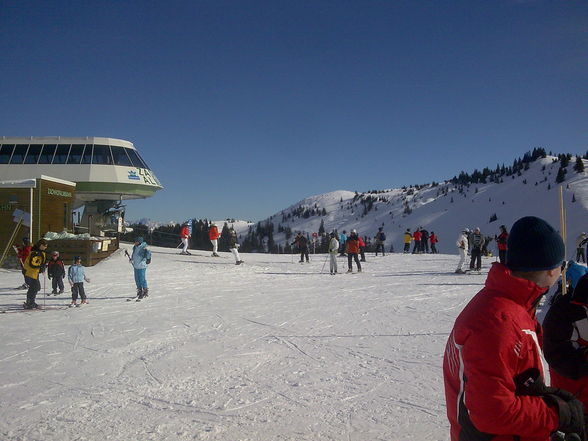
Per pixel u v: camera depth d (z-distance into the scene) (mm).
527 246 2139
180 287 15633
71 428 4789
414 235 34281
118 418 5027
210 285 16125
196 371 6641
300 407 5234
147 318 10586
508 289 2098
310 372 6469
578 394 2730
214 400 5504
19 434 4664
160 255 25109
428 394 5535
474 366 1988
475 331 2025
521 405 1919
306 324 9648
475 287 14875
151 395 5711
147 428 4762
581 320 2658
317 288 15219
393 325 9367
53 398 5660
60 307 12078
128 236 36594
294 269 21375
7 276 18219
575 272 3742
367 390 5715
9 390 5969
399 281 16750
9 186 20734
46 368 6922
